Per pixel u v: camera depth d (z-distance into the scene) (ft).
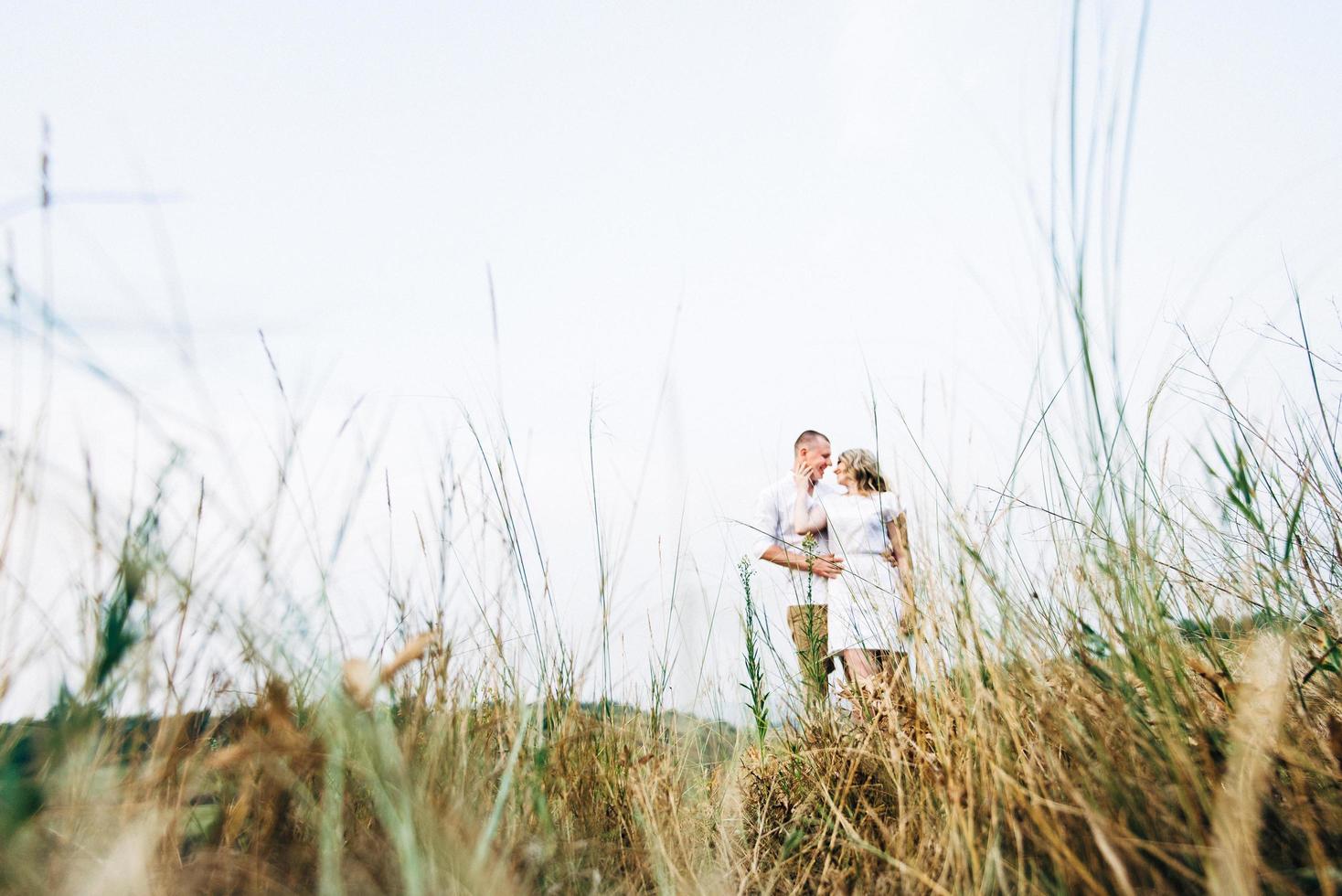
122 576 3.01
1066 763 4.23
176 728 3.21
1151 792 3.60
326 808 3.31
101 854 2.98
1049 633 4.76
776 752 7.09
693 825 5.48
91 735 3.00
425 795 3.52
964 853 3.92
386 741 3.39
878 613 6.55
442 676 4.37
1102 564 4.37
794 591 8.96
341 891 3.07
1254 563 4.65
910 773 5.20
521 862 3.95
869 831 5.14
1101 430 4.27
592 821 4.93
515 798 4.43
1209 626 4.67
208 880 3.11
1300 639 4.49
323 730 3.32
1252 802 3.14
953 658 5.13
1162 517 5.01
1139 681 4.32
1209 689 4.27
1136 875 3.35
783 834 5.84
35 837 2.85
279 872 3.26
